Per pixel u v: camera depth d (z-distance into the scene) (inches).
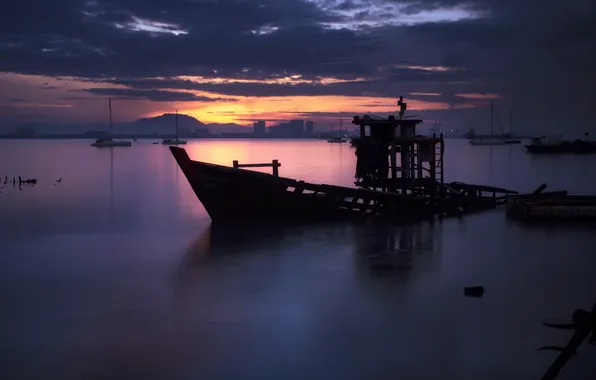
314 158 4119.1
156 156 4475.9
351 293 639.1
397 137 1222.3
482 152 5147.6
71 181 2167.8
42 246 916.6
